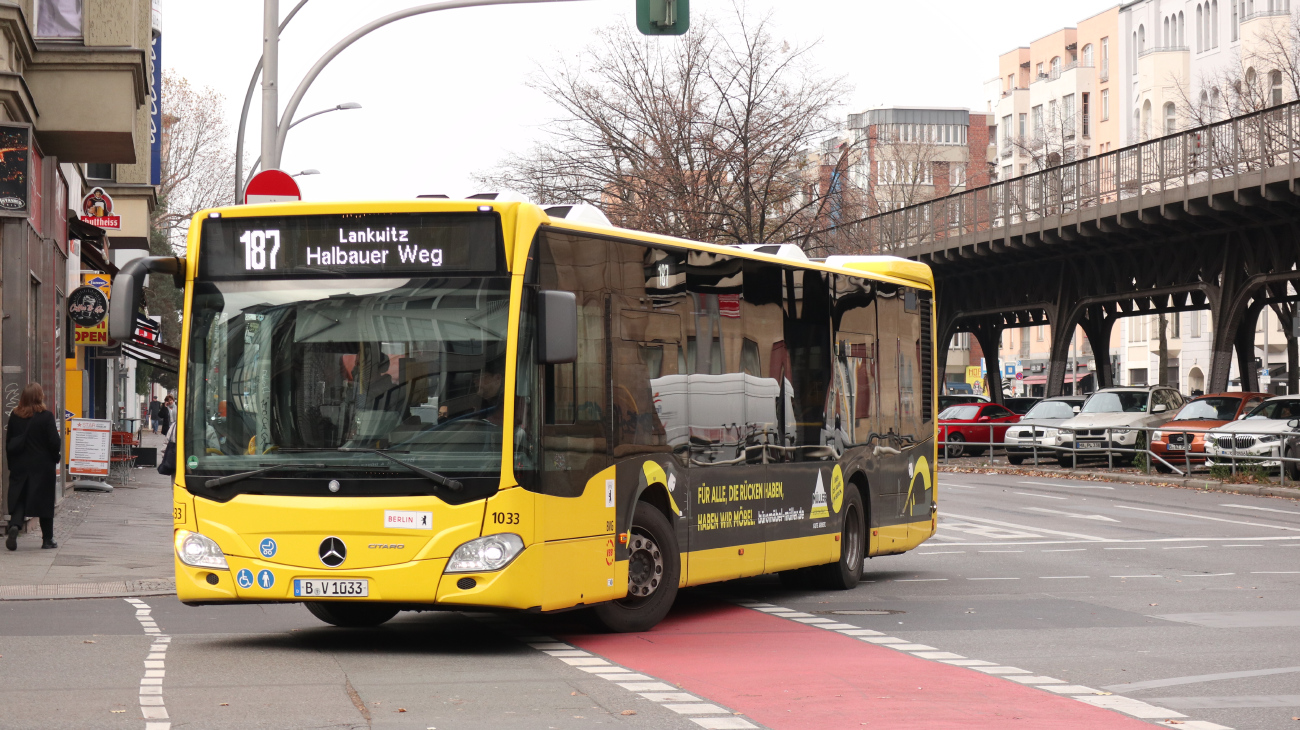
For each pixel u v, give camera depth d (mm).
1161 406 39750
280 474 10062
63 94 21266
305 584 9969
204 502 10188
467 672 9492
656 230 41594
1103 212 37656
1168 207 35281
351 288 10242
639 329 11523
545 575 10180
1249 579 15922
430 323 10141
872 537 15672
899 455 16422
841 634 11586
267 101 18297
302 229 10328
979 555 18844
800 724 7773
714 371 12625
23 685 8789
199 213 10477
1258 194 32500
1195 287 37812
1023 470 39250
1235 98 58375
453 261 10188
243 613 12898
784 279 13945
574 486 10555
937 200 45375
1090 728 7727
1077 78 95188
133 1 21516
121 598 13953
